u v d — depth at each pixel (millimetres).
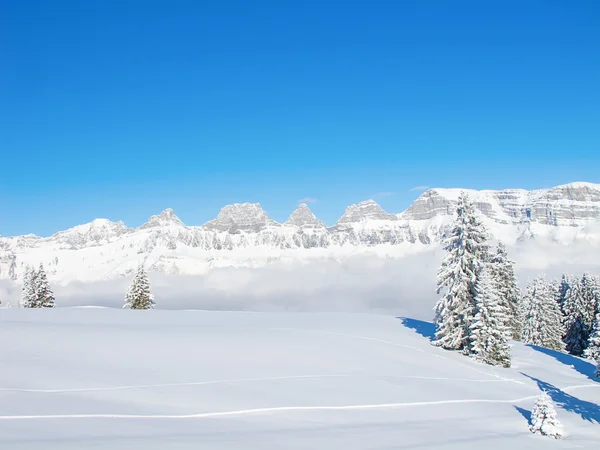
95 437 13703
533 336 69000
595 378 40562
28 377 20750
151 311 57375
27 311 51125
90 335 32688
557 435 20828
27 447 12164
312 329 44531
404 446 16266
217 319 51000
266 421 18125
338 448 15305
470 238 42562
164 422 16391
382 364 31969
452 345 40875
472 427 20719
